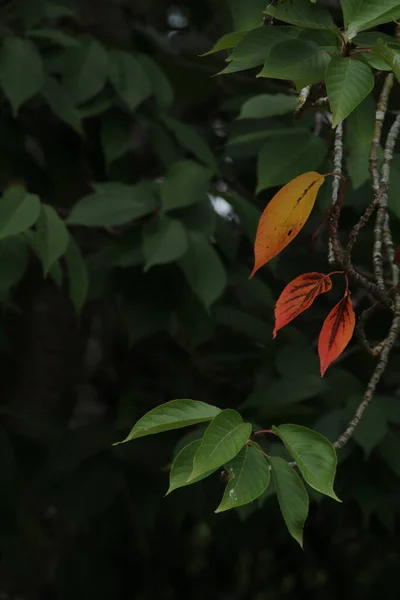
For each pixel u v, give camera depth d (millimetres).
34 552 7098
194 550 7688
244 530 6441
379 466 5645
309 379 5359
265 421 5438
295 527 2322
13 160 6133
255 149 5980
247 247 6426
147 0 7387
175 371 6555
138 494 6074
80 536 6938
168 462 6133
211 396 6391
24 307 6922
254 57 2463
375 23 2365
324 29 2408
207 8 6855
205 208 5410
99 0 7469
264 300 5875
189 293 5656
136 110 5965
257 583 7719
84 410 7273
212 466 2162
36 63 5453
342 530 6801
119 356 7113
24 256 5227
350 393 5547
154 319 5652
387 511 5762
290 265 6215
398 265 3012
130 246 5512
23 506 6363
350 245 2889
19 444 6340
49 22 7027
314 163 4891
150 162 7355
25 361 7254
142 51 6777
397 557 6996
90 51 5703
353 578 7391
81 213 5266
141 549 7027
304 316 6430
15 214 4859
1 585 7066
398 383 6098
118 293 5773
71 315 7441
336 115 2297
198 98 6957
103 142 5844
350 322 2488
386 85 3328
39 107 6250
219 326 6391
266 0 2664
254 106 4961
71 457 6141
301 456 2262
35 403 7227
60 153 6277
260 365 6133
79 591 6922
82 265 5238
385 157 3262
